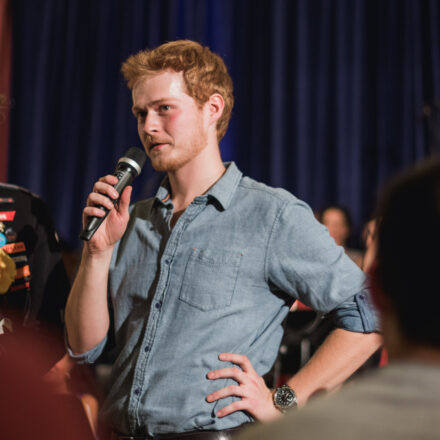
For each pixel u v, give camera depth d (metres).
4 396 0.76
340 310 1.94
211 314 1.87
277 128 6.53
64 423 0.78
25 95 7.18
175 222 2.06
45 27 7.17
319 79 6.50
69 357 2.12
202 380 1.83
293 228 1.91
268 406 1.84
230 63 6.68
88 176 7.00
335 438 0.78
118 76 7.05
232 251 1.92
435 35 6.36
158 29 6.90
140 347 1.91
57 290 2.38
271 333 1.97
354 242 6.25
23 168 7.14
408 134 6.36
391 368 0.84
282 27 6.58
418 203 0.85
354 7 6.44
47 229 2.43
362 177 6.45
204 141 2.05
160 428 1.82
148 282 1.99
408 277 0.84
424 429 0.76
